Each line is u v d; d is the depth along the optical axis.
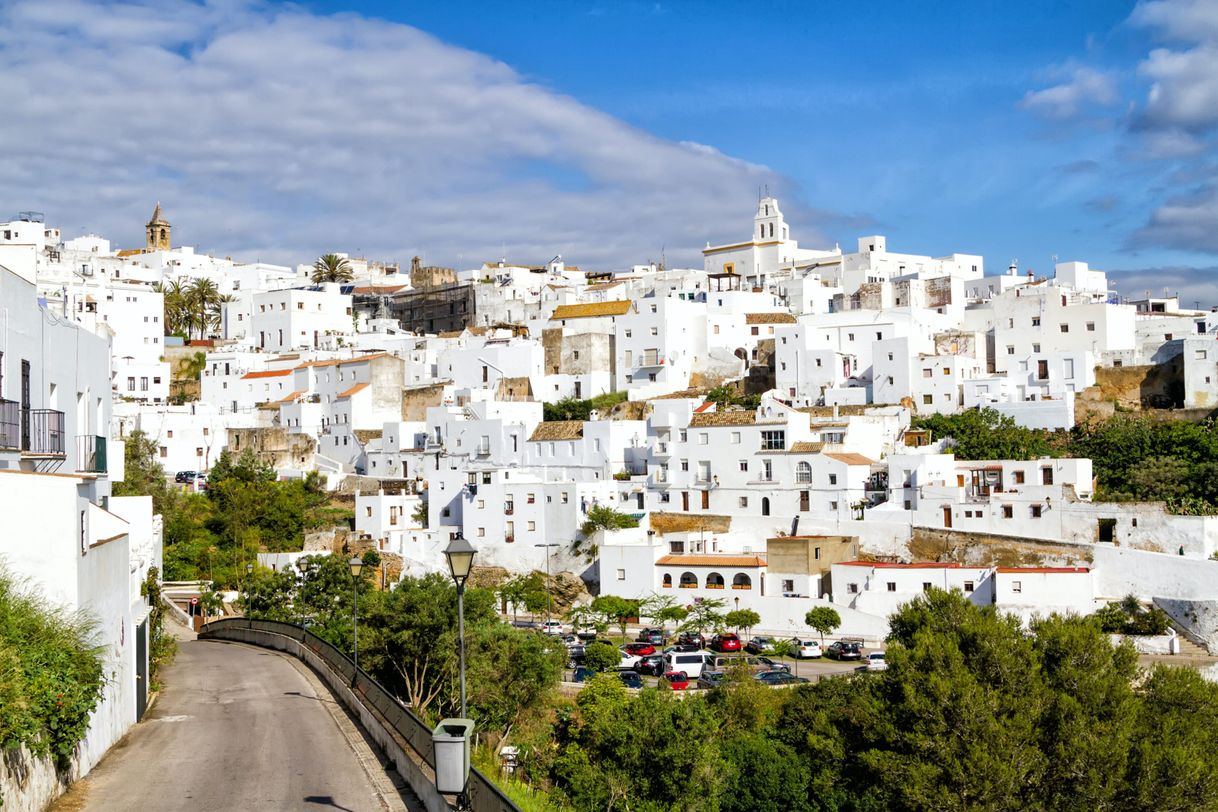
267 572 106.44
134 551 51.78
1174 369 122.75
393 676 64.25
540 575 111.50
